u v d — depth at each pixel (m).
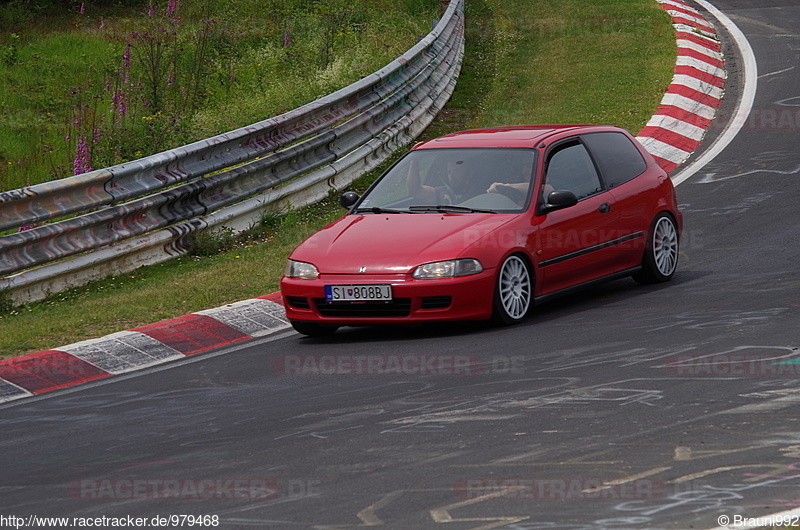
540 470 17.03
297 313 29.98
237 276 37.53
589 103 65.19
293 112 49.22
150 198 40.78
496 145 32.88
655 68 72.56
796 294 29.98
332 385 24.23
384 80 58.44
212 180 43.66
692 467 16.72
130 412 23.50
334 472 17.72
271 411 22.36
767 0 101.94
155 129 54.94
